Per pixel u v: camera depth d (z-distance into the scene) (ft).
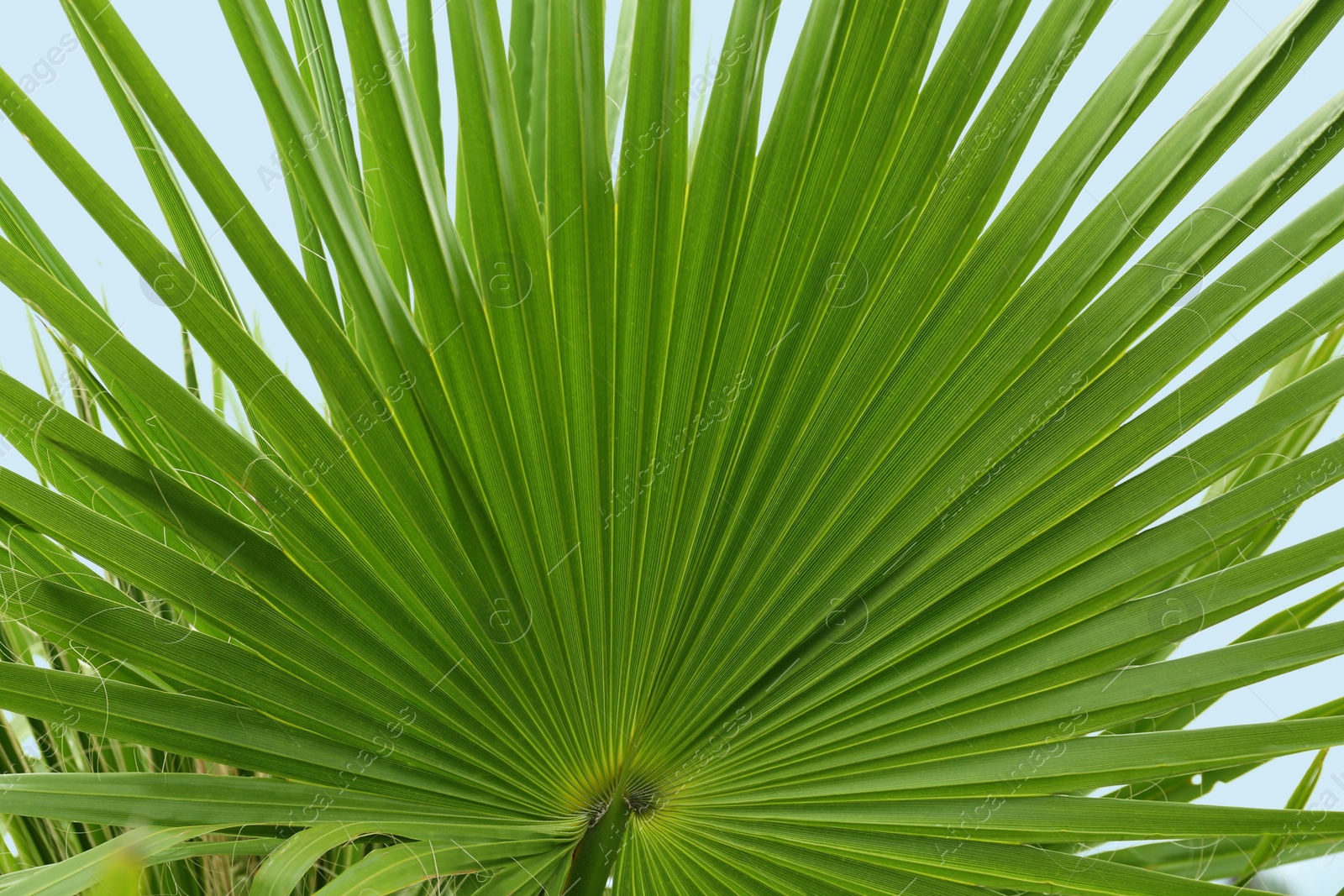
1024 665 3.15
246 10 2.59
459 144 2.78
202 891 3.28
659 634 3.08
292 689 2.87
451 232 2.81
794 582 3.11
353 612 2.91
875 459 3.07
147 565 2.76
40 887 2.57
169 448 3.17
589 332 2.92
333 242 2.74
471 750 2.99
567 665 3.03
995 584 3.12
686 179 2.87
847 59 2.87
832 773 3.18
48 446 2.69
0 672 2.65
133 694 2.75
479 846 2.94
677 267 2.92
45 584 2.71
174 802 2.76
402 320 2.83
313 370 2.80
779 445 3.05
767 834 3.24
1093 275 3.01
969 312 3.02
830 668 3.13
